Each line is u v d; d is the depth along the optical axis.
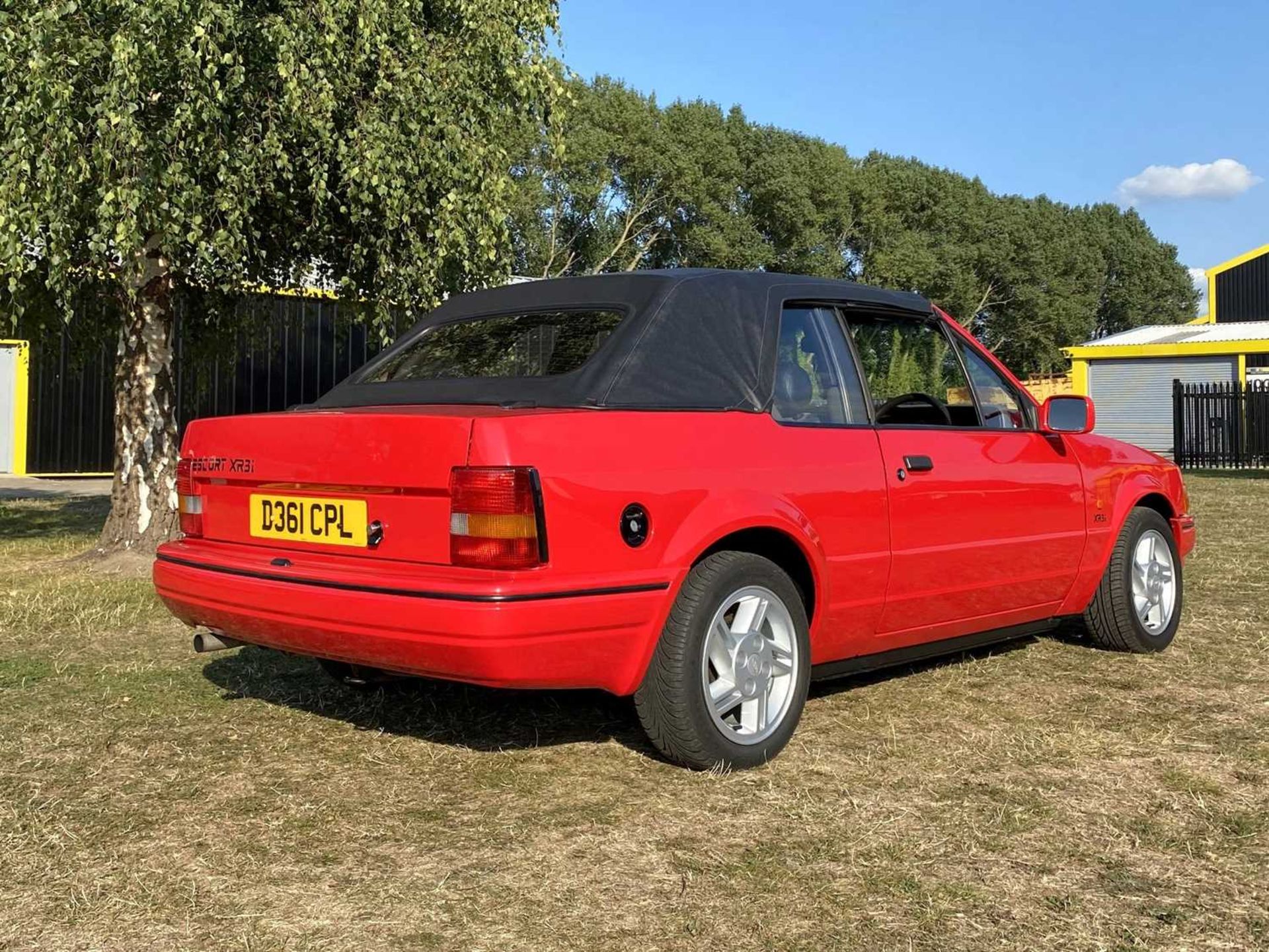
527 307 4.29
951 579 4.48
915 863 2.98
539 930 2.60
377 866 2.97
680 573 3.55
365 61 8.21
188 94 7.20
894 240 59.00
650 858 3.01
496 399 3.79
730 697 3.74
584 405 3.56
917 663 5.32
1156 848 3.08
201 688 4.87
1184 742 4.05
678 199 51.88
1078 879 2.87
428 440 3.35
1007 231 64.44
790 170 53.47
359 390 4.34
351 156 8.02
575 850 3.07
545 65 9.09
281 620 3.62
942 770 3.73
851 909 2.71
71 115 7.05
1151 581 5.58
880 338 4.51
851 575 4.08
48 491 16.61
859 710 4.48
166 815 3.35
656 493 3.52
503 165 9.04
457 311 4.59
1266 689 4.82
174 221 7.47
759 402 3.93
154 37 7.06
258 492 3.89
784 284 4.26
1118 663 5.33
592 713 4.44
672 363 3.80
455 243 8.66
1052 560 5.00
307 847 3.10
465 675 3.25
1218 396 24.27
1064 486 5.07
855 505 4.09
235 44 7.52
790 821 3.28
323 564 3.60
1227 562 8.63
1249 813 3.34
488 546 3.21
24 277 8.48
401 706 4.57
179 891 2.81
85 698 4.68
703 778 3.65
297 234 9.25
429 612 3.21
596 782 3.63
